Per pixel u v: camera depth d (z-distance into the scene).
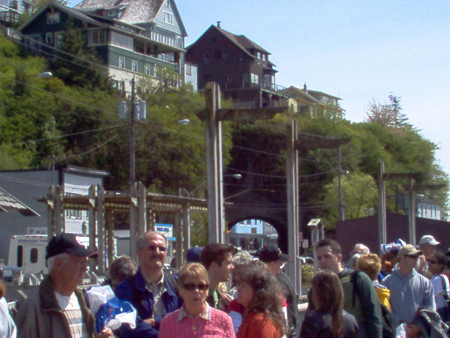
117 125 56.75
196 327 5.17
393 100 100.38
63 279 4.84
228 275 6.47
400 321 8.45
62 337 4.72
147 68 81.94
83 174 46.41
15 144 53.34
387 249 11.21
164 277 6.16
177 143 58.88
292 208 14.65
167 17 92.44
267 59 112.06
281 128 71.25
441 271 9.90
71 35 70.06
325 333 5.78
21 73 58.91
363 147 72.56
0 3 92.00
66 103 59.59
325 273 5.93
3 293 4.55
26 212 16.09
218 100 11.95
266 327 5.40
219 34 107.00
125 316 5.03
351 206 61.91
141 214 18.86
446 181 79.06
